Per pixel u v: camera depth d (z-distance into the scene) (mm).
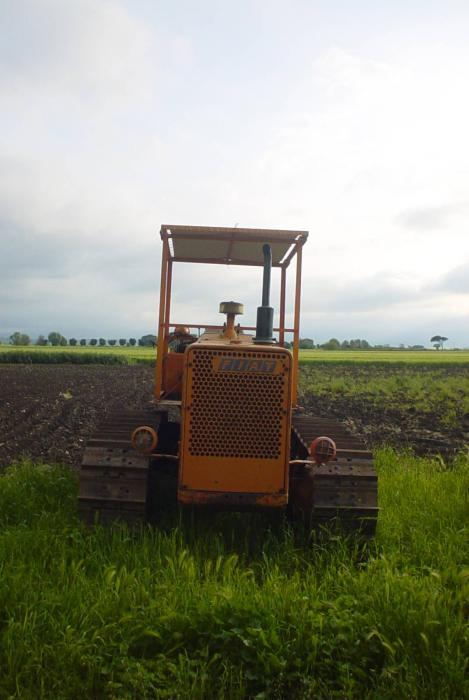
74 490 6145
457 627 3404
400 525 5281
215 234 5777
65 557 4230
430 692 3018
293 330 5859
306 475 5289
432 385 25547
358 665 3252
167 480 5926
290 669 3223
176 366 5844
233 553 4844
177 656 3266
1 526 5027
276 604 3619
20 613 3475
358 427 13508
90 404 17547
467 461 8141
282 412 4594
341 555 4547
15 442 10547
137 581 3842
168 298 6195
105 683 3068
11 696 2877
